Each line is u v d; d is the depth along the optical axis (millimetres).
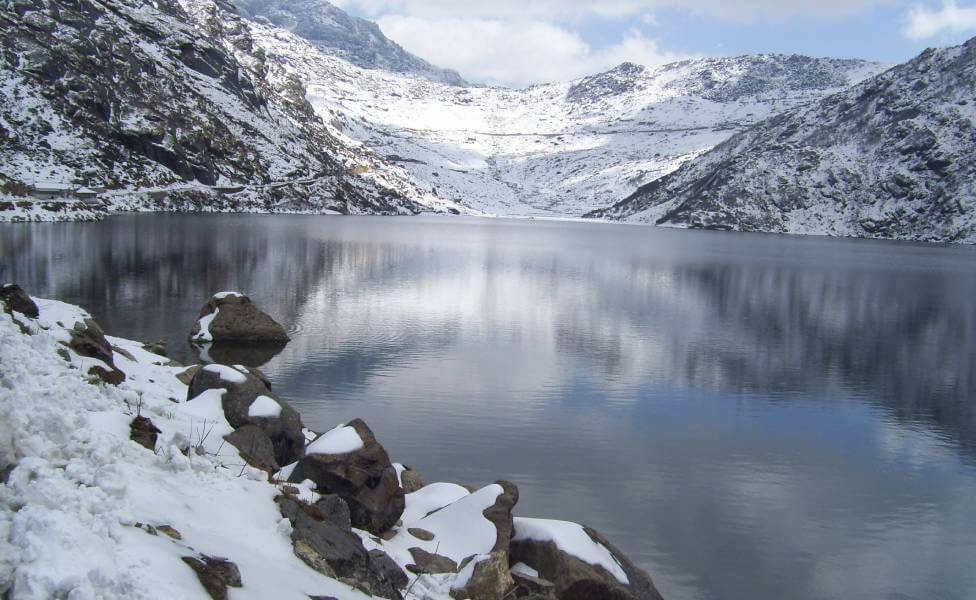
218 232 107438
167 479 8945
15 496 6566
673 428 25859
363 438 12055
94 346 16328
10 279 49438
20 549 5844
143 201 153625
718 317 53281
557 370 33688
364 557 9086
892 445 25281
